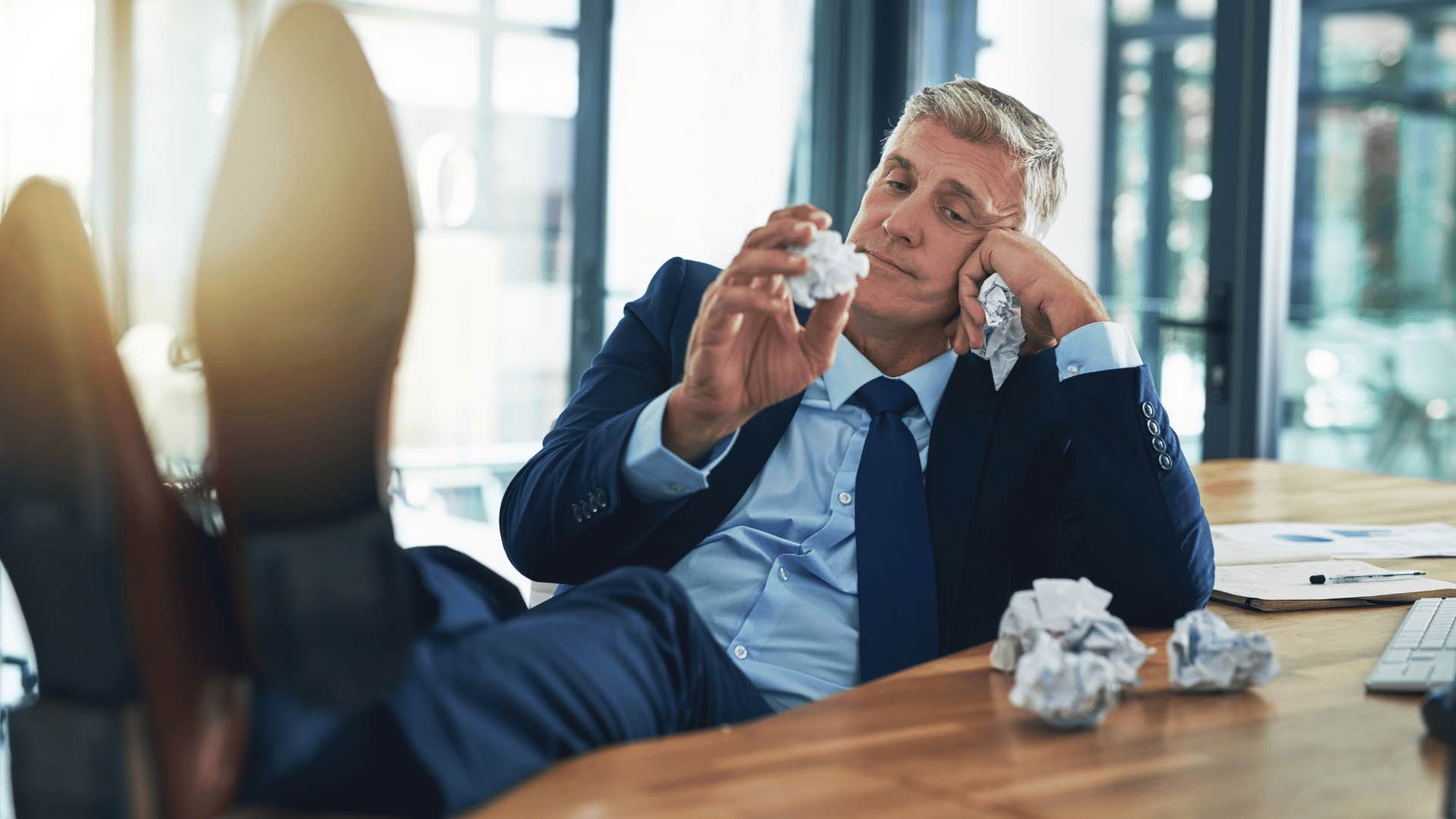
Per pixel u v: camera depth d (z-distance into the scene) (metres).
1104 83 3.63
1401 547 1.56
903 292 1.28
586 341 4.61
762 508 1.30
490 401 4.54
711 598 1.27
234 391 0.66
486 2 4.39
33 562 0.65
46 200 0.66
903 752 0.76
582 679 0.80
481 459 4.55
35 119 3.59
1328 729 0.82
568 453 1.19
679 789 0.69
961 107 1.31
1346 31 3.11
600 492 1.11
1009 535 1.29
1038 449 1.30
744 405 1.06
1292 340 3.27
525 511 1.19
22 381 0.63
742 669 1.23
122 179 3.69
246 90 0.68
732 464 1.28
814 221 1.04
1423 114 2.99
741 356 1.05
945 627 1.25
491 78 4.42
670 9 4.59
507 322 4.53
